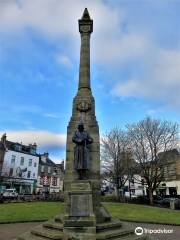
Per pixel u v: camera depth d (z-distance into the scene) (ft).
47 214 69.56
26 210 75.25
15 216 64.08
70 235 34.81
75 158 45.47
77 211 37.63
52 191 243.19
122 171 139.23
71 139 48.49
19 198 125.08
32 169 217.15
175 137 129.08
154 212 80.53
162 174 125.80
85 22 57.16
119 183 144.15
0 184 184.96
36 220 59.93
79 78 53.36
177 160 144.46
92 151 47.24
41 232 37.29
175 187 169.27
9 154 197.16
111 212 77.56
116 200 131.13
